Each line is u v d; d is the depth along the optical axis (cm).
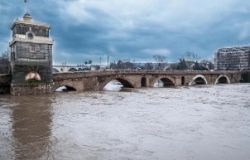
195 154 2066
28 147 2238
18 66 6044
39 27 6350
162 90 8119
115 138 2516
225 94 6856
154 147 2241
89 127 2962
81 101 5181
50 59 6525
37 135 2620
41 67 6366
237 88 9131
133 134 2662
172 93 7088
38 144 2322
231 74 13338
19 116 3588
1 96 5812
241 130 2816
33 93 6231
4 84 6253
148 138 2516
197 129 2866
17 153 2086
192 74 11150
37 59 6316
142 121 3288
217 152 2111
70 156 2019
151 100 5459
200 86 10319
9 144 2322
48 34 6506
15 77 6019
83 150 2162
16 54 6006
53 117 3534
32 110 4069
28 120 3334
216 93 7131
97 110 4116
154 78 9694
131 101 5262
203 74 11669
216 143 2350
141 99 5622
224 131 2778
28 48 6181
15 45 6012
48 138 2511
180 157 2000
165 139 2478
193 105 4725
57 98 5606
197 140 2445
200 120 3341
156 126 3011
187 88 9106
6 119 3388
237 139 2477
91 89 7644
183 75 10800
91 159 1953
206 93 7125
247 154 2062
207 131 2780
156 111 4041
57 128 2911
